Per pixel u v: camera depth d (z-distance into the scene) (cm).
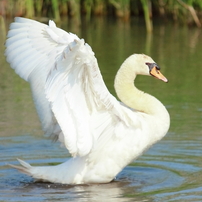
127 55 2359
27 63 1057
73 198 998
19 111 1588
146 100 1112
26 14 3127
